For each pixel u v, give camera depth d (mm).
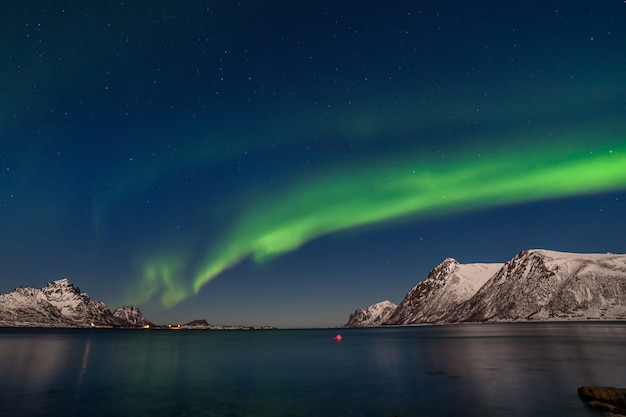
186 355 68188
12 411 25703
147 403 27875
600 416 22062
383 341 111938
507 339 97625
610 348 63625
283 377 40219
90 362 54531
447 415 23328
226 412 25172
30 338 136250
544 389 30016
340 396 29672
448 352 66062
